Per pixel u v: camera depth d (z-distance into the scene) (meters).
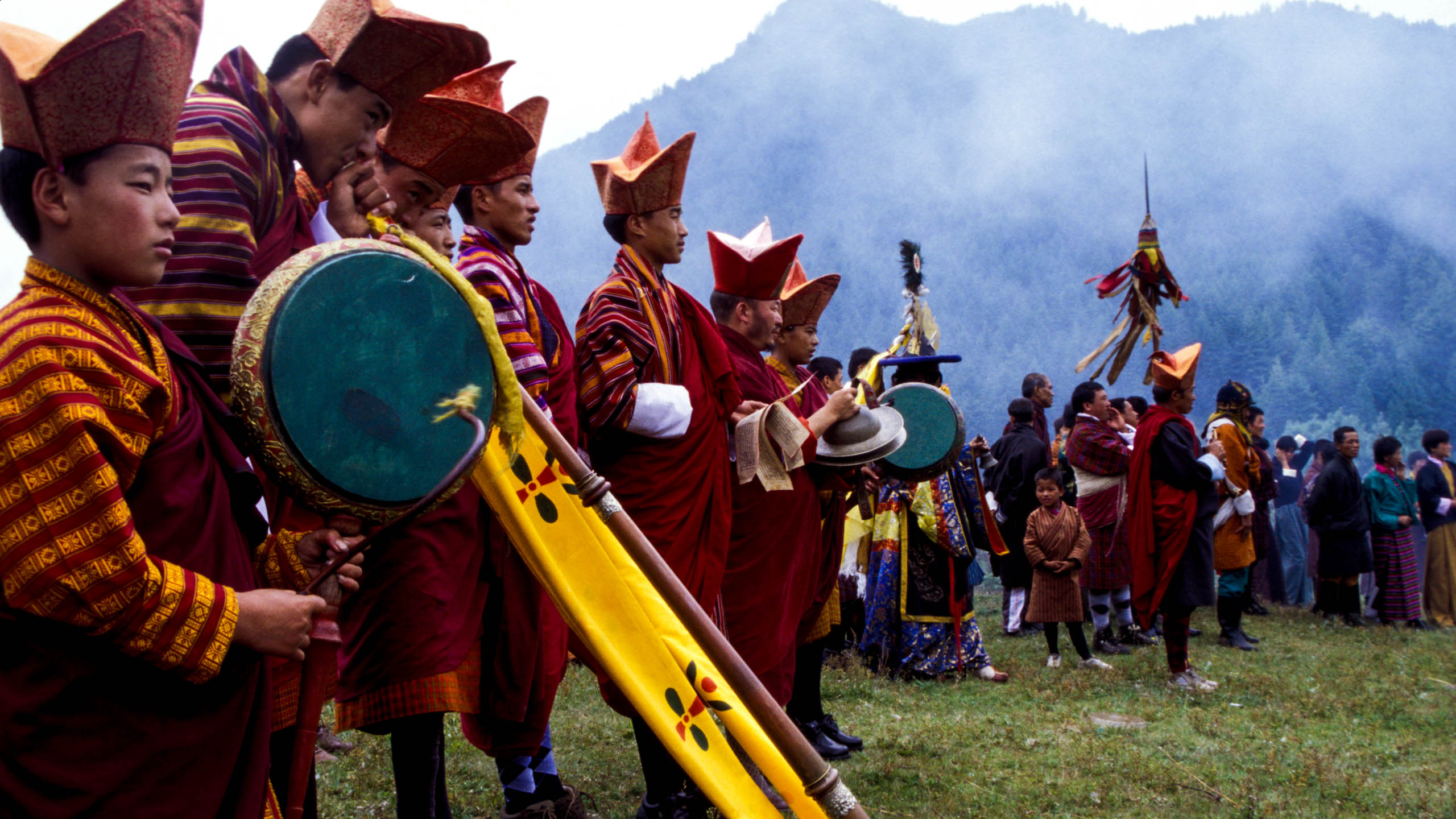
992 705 7.15
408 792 3.26
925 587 7.98
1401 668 8.94
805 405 6.21
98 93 1.88
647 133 4.79
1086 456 9.95
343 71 2.73
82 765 1.90
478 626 3.44
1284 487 14.97
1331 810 5.03
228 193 2.47
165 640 1.89
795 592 5.02
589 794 4.72
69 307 1.93
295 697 2.92
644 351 4.36
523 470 3.22
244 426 2.10
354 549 2.23
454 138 3.52
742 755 4.10
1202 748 6.09
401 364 2.25
